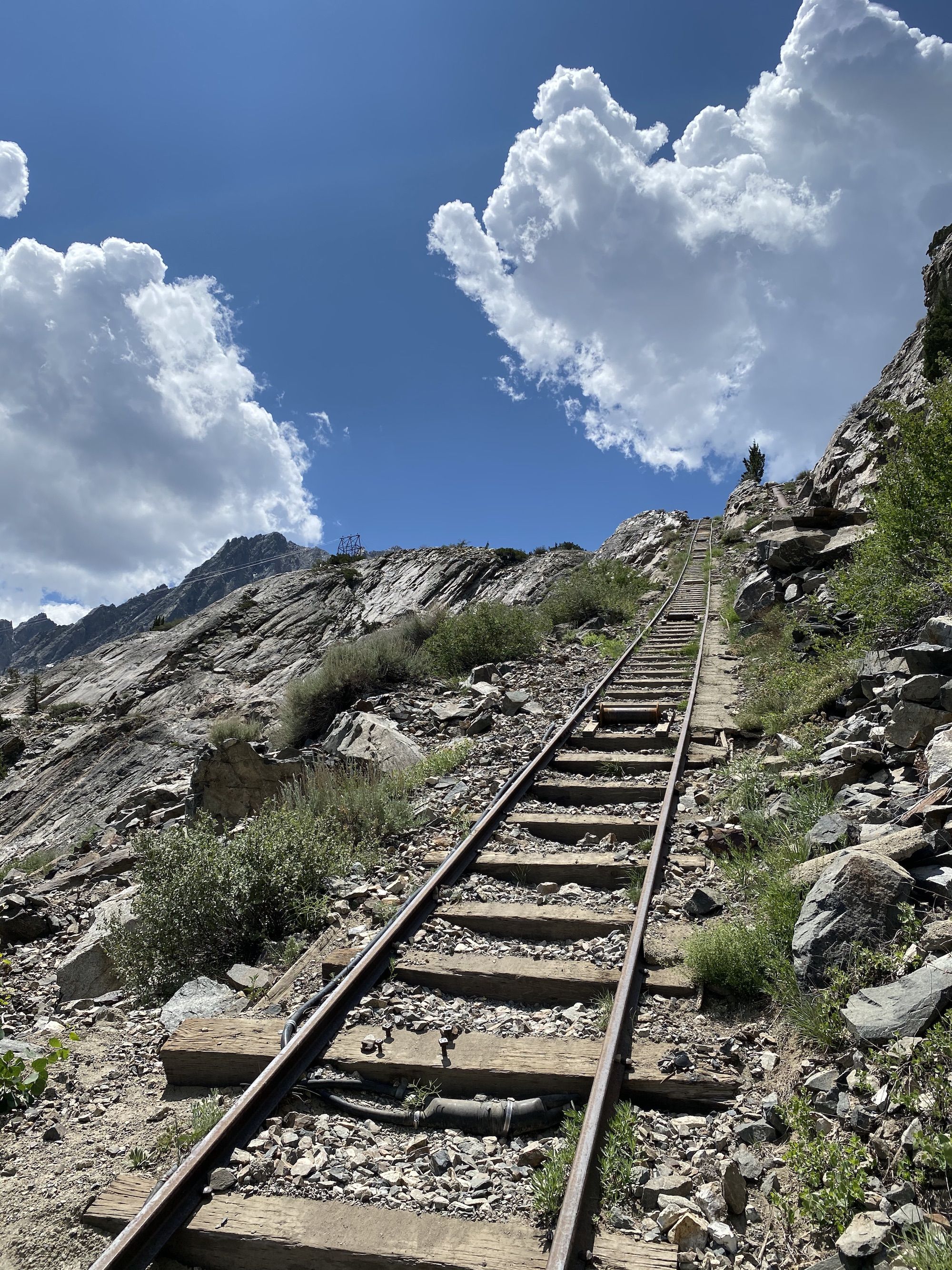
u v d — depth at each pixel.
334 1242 2.79
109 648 46.47
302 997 4.71
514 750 9.47
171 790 15.07
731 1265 2.66
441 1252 2.71
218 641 39.44
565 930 5.13
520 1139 3.40
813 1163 2.91
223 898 5.99
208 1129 3.47
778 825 5.85
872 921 3.95
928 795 5.14
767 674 10.55
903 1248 2.46
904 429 8.99
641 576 30.36
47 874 11.74
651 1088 3.54
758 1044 3.82
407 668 15.43
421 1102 3.62
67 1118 3.91
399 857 6.93
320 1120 3.51
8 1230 3.05
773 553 14.60
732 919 4.85
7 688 47.22
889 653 8.09
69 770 27.17
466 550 44.19
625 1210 2.91
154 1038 4.75
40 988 6.74
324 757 11.15
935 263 22.80
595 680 12.69
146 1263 2.79
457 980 4.60
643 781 7.84
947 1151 2.66
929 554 8.59
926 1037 3.23
